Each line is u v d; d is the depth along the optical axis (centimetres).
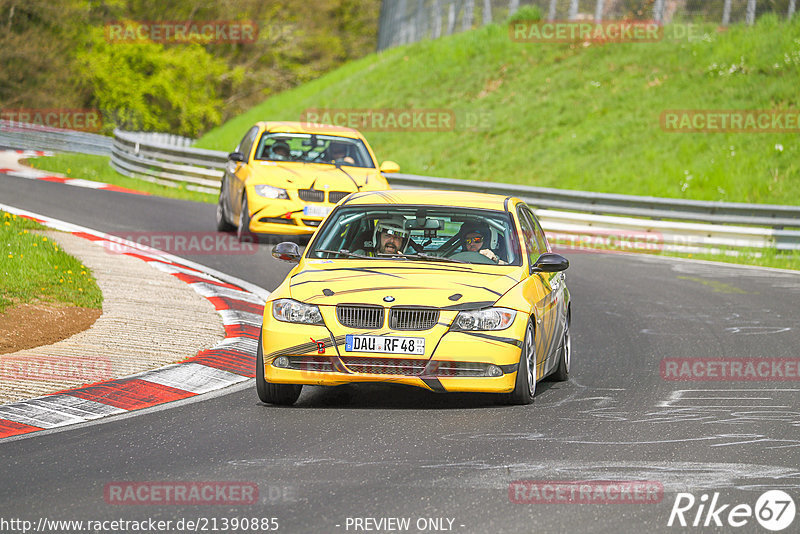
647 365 3612
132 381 3038
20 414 2659
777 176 9456
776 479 2175
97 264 5056
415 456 2328
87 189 8825
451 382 2753
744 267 6612
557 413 2816
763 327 4431
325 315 2778
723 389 3216
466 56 13888
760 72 11119
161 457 2305
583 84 12181
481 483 2112
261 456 2319
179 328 3803
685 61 11856
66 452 2339
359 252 3125
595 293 5325
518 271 3016
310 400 2952
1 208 6850
